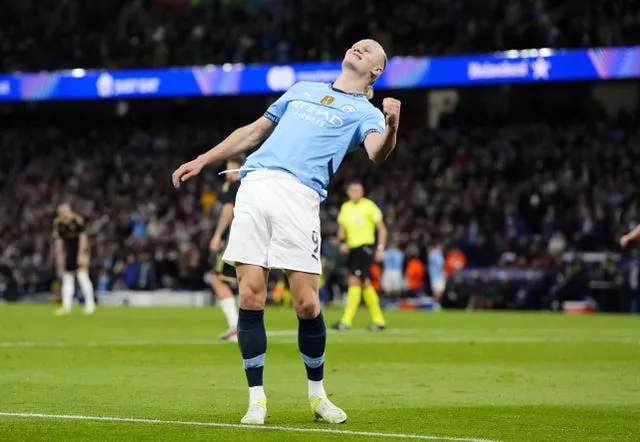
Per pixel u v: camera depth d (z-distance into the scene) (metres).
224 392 8.86
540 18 39.03
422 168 39.25
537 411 7.76
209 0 43.78
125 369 11.07
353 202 19.20
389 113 6.31
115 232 38.69
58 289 33.41
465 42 38.69
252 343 6.80
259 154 6.90
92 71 40.75
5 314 24.78
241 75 39.19
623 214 33.09
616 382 10.15
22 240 38.28
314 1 42.38
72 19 44.03
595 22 36.56
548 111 41.81
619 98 40.78
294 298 6.82
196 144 44.25
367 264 19.16
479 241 33.44
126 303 33.91
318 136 6.82
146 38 42.81
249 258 6.76
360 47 7.09
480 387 9.61
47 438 6.02
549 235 33.78
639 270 30.17
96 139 45.34
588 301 30.47
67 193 41.97
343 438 6.12
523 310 31.23
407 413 7.57
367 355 13.34
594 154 37.34
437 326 20.91
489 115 42.41
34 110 48.41
